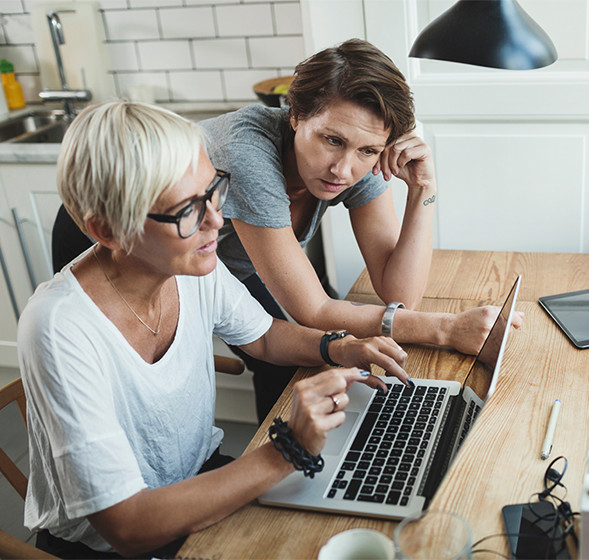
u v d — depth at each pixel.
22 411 1.42
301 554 0.98
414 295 1.65
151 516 1.04
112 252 1.13
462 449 1.11
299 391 1.10
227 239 1.81
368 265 1.76
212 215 1.07
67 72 3.09
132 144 0.99
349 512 1.04
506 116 2.22
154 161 1.00
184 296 1.29
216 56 2.93
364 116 1.33
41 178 2.69
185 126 1.04
